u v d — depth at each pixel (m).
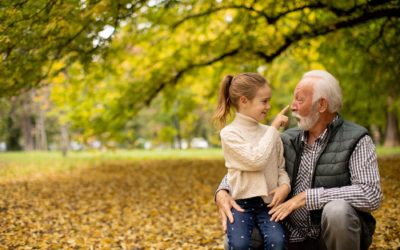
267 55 9.32
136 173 12.57
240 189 2.98
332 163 2.94
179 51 10.55
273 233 2.82
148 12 8.09
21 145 48.38
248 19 8.54
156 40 10.31
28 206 7.23
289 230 3.11
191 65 10.72
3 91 7.09
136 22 8.69
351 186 2.81
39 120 39.84
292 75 18.02
